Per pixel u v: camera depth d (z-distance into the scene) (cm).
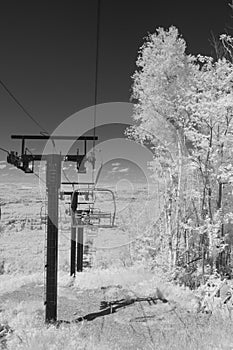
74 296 1736
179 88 1845
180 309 1467
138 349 965
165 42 1869
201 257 1769
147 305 1541
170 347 960
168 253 2023
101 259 2930
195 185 1788
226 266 1628
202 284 1533
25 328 1191
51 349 979
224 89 1529
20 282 2070
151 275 2086
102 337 1095
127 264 2742
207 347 930
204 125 1536
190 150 1753
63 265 3195
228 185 1608
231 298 1384
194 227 1659
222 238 1515
